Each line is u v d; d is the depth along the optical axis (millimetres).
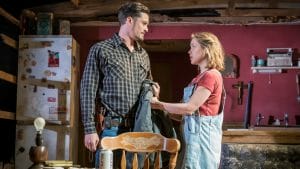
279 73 6984
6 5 5879
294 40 7023
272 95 6965
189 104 2746
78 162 7047
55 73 6121
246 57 7062
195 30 7141
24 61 6172
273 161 5012
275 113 6941
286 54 6910
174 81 9250
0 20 5586
